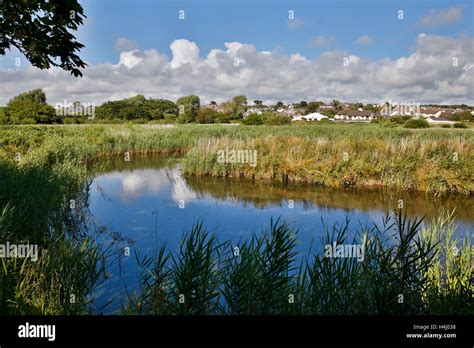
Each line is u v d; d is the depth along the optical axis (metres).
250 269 4.33
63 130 27.47
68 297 4.31
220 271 4.78
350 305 4.05
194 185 14.35
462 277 4.32
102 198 11.85
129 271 5.96
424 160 13.43
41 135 20.59
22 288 4.37
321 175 14.38
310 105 84.25
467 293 3.98
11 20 4.83
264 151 16.50
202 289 4.25
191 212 10.11
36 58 5.24
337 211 10.34
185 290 4.14
